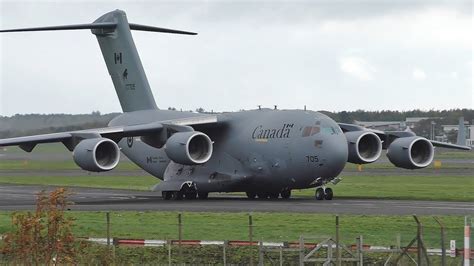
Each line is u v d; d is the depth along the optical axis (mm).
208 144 74438
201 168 79562
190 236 49844
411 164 75812
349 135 75500
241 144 77250
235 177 76938
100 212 61656
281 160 74438
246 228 52188
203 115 79688
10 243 35688
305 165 73062
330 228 51562
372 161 75375
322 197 74312
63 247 35438
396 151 76438
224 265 41562
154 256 44219
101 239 48438
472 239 46500
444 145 79312
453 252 40688
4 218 58500
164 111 83250
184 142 72688
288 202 71250
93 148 70812
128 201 75562
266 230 51219
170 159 74875
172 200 77500
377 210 61281
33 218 35594
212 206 66750
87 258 39875
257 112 78750
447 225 51844
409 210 61250
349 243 45688
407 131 78250
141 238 49156
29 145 73062
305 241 46594
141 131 75625
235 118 79000
